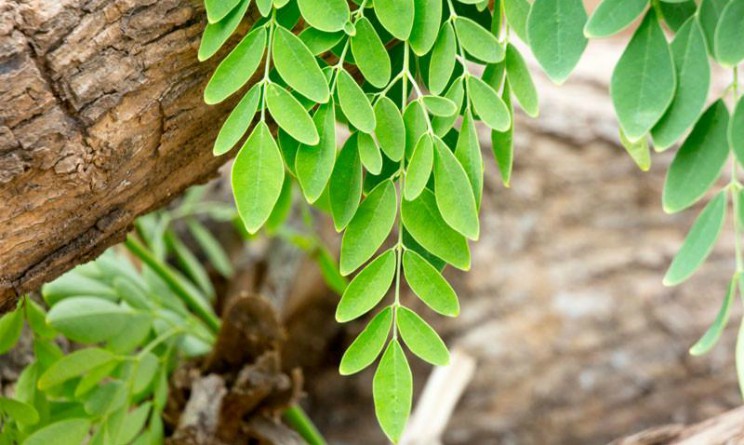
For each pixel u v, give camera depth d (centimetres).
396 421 31
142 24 32
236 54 31
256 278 82
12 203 32
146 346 46
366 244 32
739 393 85
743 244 84
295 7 32
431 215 32
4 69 31
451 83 33
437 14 32
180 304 50
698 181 31
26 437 40
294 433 48
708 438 41
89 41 32
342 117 35
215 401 45
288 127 31
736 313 85
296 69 31
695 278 86
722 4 30
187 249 80
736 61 30
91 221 34
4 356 45
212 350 47
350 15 31
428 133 31
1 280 33
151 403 45
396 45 34
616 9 30
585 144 86
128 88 32
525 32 32
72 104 32
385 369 31
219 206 69
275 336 46
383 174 33
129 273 48
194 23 33
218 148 31
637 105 30
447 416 80
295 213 80
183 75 33
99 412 42
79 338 42
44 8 31
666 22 31
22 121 31
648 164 35
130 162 33
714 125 31
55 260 34
